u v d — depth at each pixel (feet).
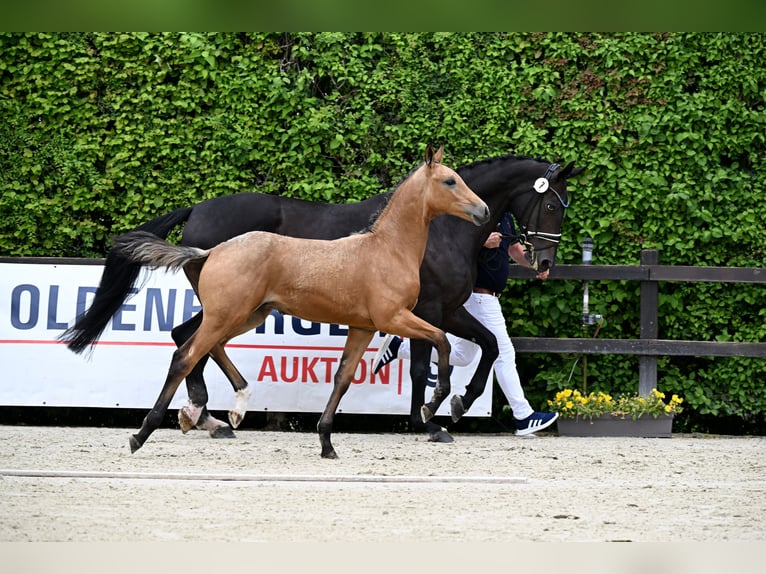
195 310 43.75
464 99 46.68
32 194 46.26
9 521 23.34
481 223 34.71
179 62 46.09
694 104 46.42
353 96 47.24
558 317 47.03
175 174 46.37
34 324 43.68
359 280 34.32
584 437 43.88
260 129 46.50
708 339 47.19
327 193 46.09
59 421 47.52
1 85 45.93
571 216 46.60
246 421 48.24
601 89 46.70
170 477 29.96
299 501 26.94
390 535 22.89
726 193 46.70
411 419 40.96
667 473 33.58
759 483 31.76
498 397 47.42
